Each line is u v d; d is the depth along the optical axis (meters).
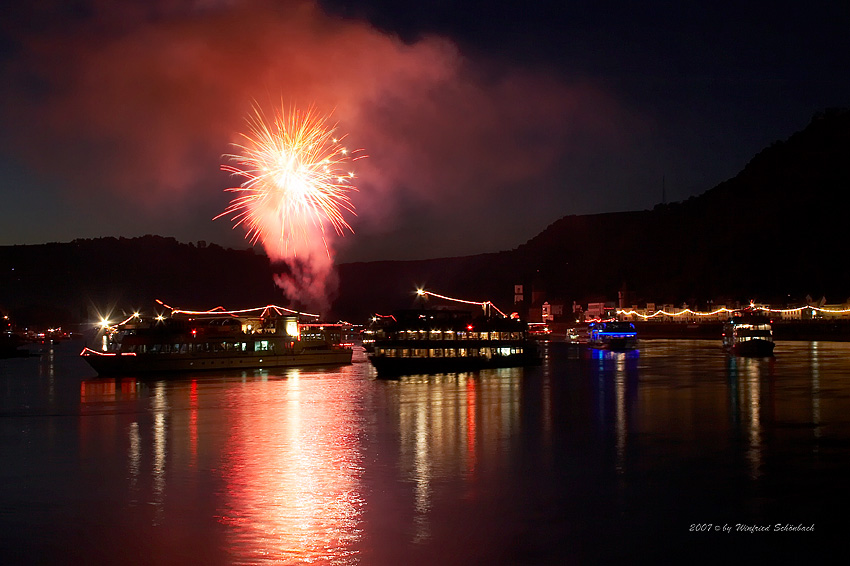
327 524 36.94
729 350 167.62
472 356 120.31
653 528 36.34
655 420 66.00
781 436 57.75
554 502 40.34
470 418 68.00
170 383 103.81
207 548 33.84
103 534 35.66
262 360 127.50
